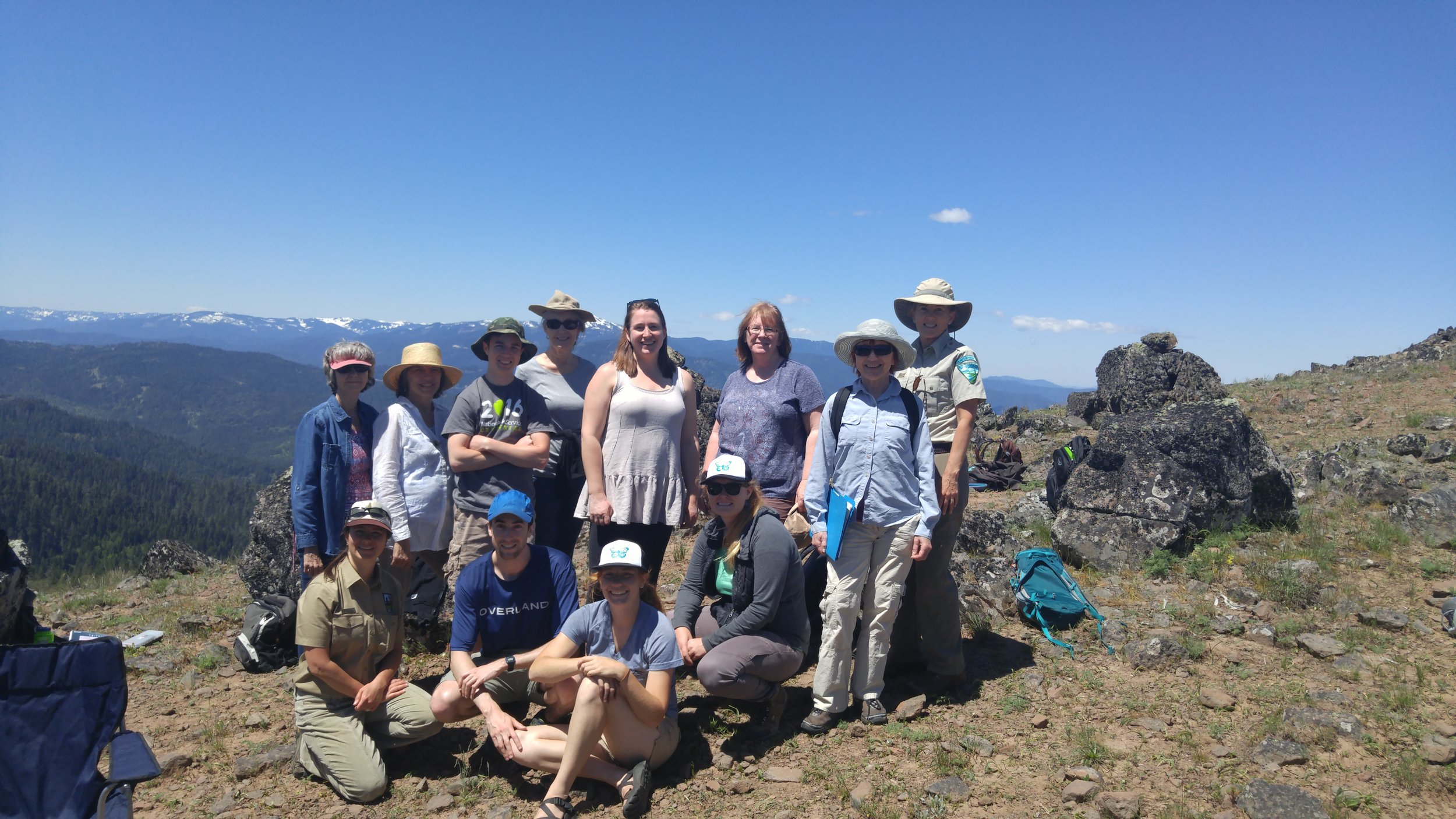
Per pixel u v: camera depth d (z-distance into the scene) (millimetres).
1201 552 6789
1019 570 6188
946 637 4855
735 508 4496
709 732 4676
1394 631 5328
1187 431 7195
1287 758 3898
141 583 9977
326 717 4332
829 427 4539
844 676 4523
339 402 5254
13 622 5930
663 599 6906
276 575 7551
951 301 4906
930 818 3641
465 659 4418
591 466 4953
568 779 3881
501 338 5332
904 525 4457
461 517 5426
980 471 12062
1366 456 10320
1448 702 4383
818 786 4008
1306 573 6148
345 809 4074
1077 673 5105
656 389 4984
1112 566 6934
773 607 4395
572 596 4641
